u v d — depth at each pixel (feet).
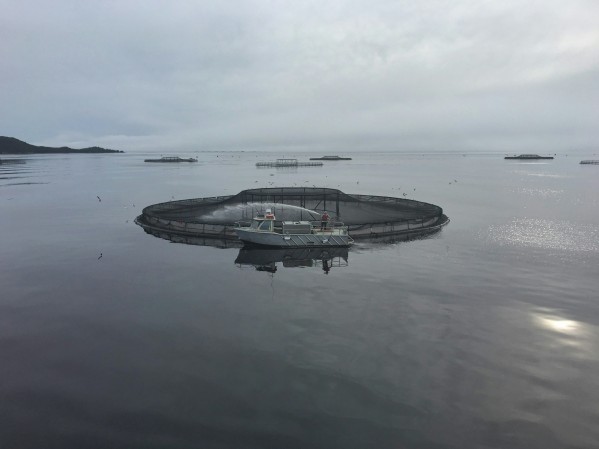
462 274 128.98
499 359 75.56
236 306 101.60
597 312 97.71
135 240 180.55
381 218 208.54
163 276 127.75
